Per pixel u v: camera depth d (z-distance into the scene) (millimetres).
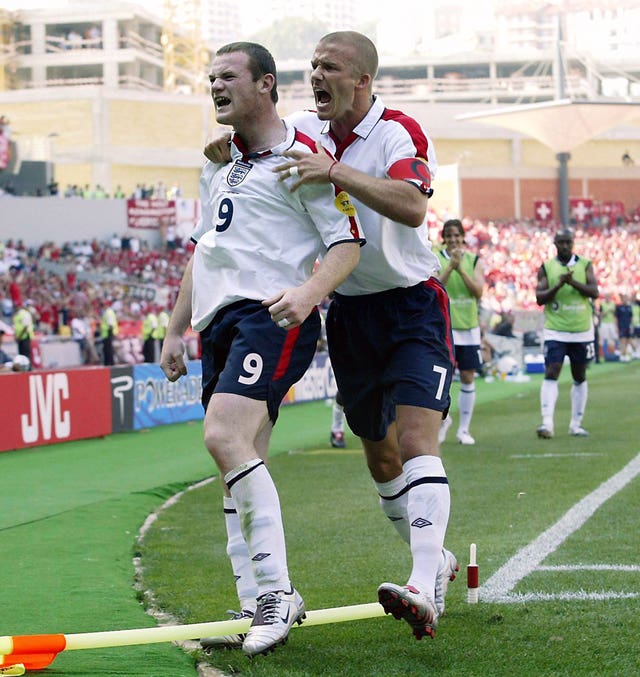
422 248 5875
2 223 47500
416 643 5461
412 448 5539
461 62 114312
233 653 5406
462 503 10125
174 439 17734
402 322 5809
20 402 16203
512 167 66250
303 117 5930
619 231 63500
